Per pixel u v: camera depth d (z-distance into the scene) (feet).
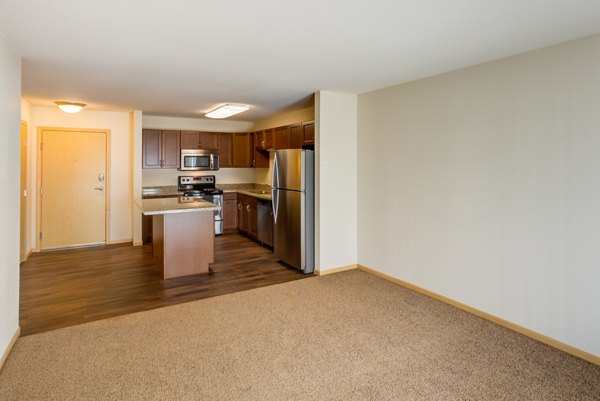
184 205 14.82
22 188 16.28
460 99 10.95
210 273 15.12
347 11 6.84
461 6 6.59
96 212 19.80
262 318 10.57
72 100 16.28
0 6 6.65
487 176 10.28
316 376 7.64
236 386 7.29
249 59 9.96
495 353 8.59
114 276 14.65
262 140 22.00
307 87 13.61
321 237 14.67
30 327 9.96
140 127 19.70
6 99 8.37
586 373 7.75
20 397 6.89
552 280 8.91
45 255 17.80
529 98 9.20
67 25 7.55
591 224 8.14
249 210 22.04
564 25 7.46
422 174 12.34
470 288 10.92
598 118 7.93
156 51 9.28
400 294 12.51
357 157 15.31
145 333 9.61
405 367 7.99
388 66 10.63
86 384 7.34
